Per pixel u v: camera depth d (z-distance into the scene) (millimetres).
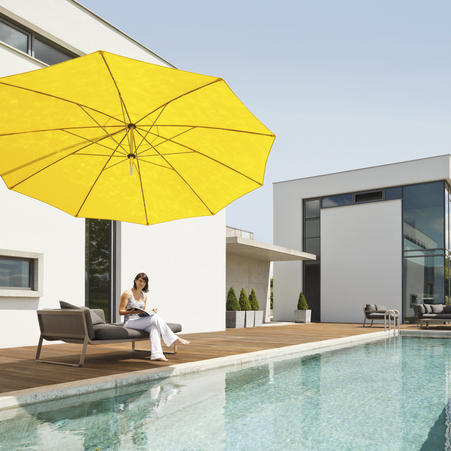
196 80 2957
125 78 2975
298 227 18906
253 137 3537
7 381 3867
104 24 8703
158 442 2518
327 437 2641
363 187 17375
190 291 10414
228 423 2918
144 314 5289
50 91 3123
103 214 4441
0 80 2967
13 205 6848
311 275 18531
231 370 5160
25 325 6887
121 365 4824
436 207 15867
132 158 3701
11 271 6801
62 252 7531
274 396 3752
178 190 4281
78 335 4852
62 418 3008
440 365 5746
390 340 9922
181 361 5172
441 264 15531
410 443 2531
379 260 16938
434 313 13859
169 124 3541
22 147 3621
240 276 16047
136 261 8984
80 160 3902
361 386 4242
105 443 2486
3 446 2422
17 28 7383
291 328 12516
